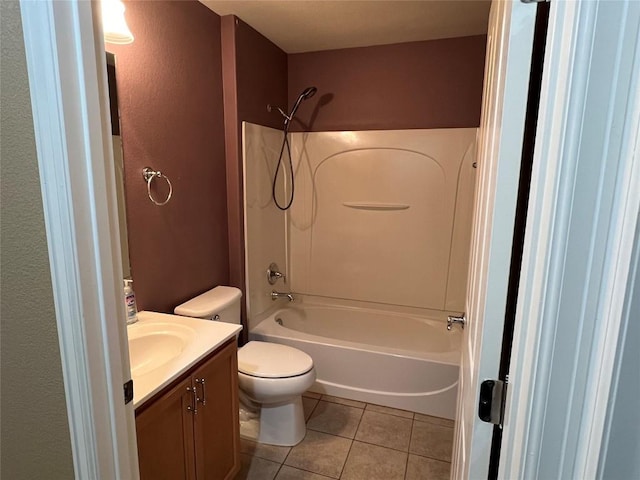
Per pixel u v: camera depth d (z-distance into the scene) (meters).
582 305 0.53
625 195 0.48
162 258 1.94
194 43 2.06
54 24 0.66
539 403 0.58
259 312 2.79
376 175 2.90
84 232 0.75
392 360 2.42
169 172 1.94
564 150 0.51
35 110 0.69
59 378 0.81
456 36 2.60
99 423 0.82
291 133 3.04
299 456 2.04
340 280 3.13
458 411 1.38
